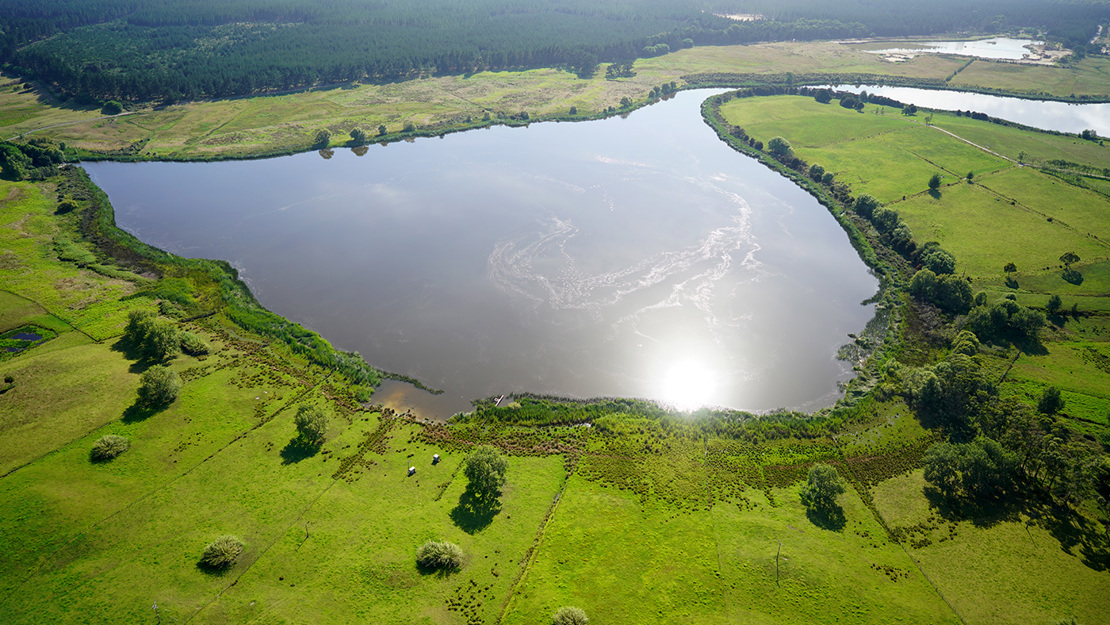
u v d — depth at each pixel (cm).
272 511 9312
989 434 11050
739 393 12938
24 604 7806
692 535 9269
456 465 10556
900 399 12356
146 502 9312
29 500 9094
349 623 7756
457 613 7962
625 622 7962
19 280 15025
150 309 14362
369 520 9256
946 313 15050
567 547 8981
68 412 10831
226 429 10906
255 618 7744
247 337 13850
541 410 12112
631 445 11200
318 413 10769
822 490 9762
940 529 9450
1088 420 11419
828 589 8462
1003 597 8425
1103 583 8575
